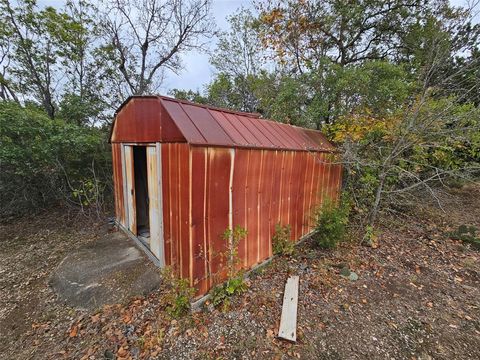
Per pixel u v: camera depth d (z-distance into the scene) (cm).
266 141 384
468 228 494
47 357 243
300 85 777
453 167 570
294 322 270
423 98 445
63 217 662
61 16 848
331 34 926
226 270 329
